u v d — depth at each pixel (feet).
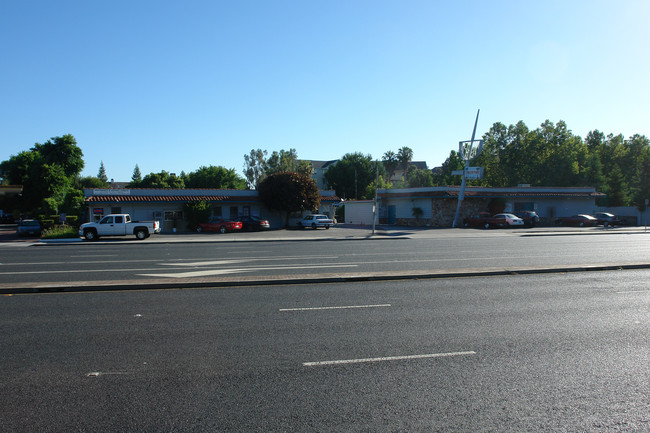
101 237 112.88
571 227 153.38
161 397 16.17
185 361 19.83
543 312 28.76
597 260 55.26
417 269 47.39
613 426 14.20
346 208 199.21
